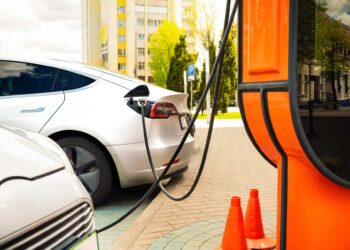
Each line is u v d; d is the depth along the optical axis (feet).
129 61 340.39
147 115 18.48
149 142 18.37
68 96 18.86
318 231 9.73
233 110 173.17
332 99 9.70
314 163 9.02
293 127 9.02
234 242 11.89
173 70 155.94
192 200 18.52
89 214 8.33
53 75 19.31
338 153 9.70
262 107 9.75
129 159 18.10
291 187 10.03
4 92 19.33
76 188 8.14
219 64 10.97
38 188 7.10
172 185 21.80
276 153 10.60
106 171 18.30
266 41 9.53
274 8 9.27
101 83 19.04
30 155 7.93
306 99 9.35
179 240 13.61
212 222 15.42
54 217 6.97
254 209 13.03
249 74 10.26
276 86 9.29
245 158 32.09
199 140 46.65
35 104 18.81
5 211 6.19
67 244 7.19
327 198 9.68
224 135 53.52
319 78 9.57
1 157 7.27
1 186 6.52
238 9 10.46
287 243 10.15
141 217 16.01
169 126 19.25
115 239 14.80
